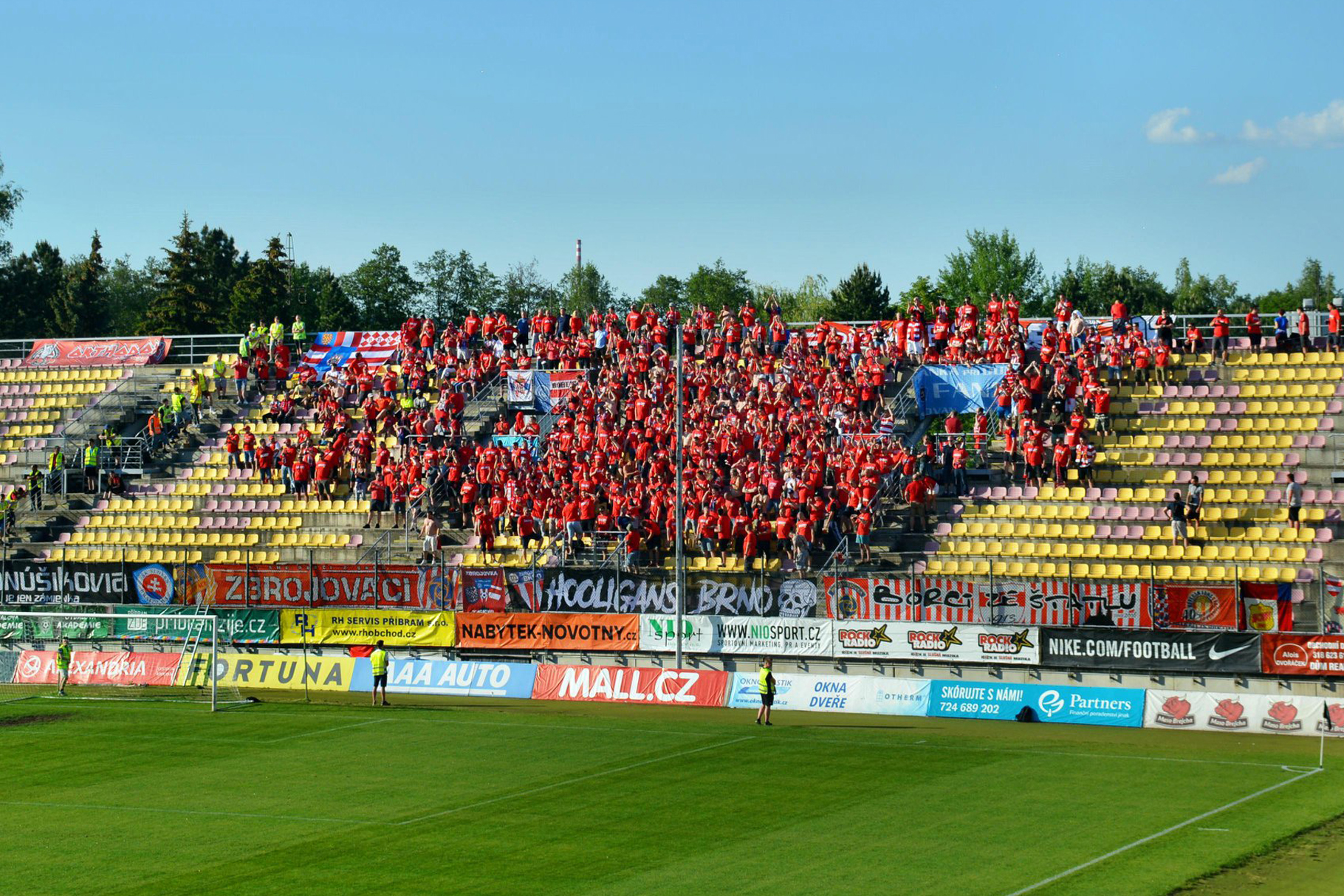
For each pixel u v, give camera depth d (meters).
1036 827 28.47
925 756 36.31
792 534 50.97
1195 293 138.12
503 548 56.19
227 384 70.81
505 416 63.69
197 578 53.56
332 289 128.75
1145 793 31.55
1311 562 48.31
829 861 25.97
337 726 41.91
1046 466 54.75
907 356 62.31
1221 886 24.05
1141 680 42.94
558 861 26.31
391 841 28.00
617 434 57.88
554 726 41.50
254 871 25.94
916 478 52.66
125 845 27.95
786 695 45.09
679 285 161.12
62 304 131.62
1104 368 58.41
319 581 52.28
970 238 123.50
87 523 62.34
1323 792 31.62
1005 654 44.34
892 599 46.69
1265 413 55.22
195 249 128.88
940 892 23.86
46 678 52.38
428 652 50.72
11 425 70.75
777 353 62.88
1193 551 49.50
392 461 60.53
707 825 28.91
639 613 49.00
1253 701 40.06
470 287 141.50
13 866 26.48
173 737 40.22
